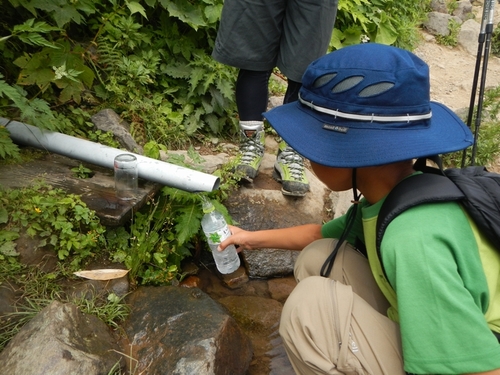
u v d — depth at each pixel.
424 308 1.30
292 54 2.95
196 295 2.28
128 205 2.50
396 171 1.55
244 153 3.21
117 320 2.17
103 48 3.45
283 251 2.89
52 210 2.37
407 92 1.42
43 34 3.19
